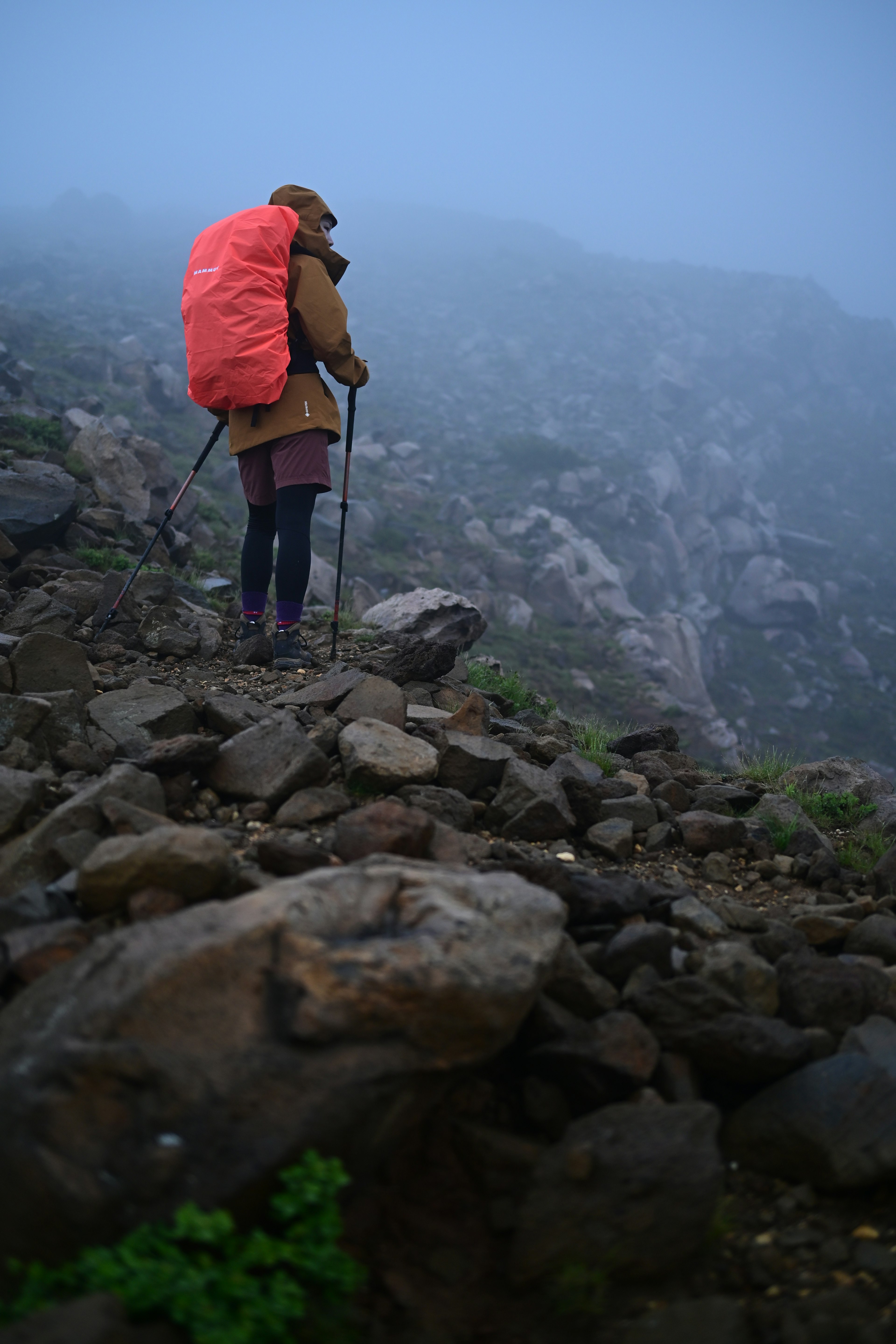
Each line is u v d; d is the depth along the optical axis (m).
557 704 6.77
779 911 3.40
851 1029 2.58
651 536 78.19
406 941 2.04
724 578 88.88
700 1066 2.46
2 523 7.43
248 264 4.88
